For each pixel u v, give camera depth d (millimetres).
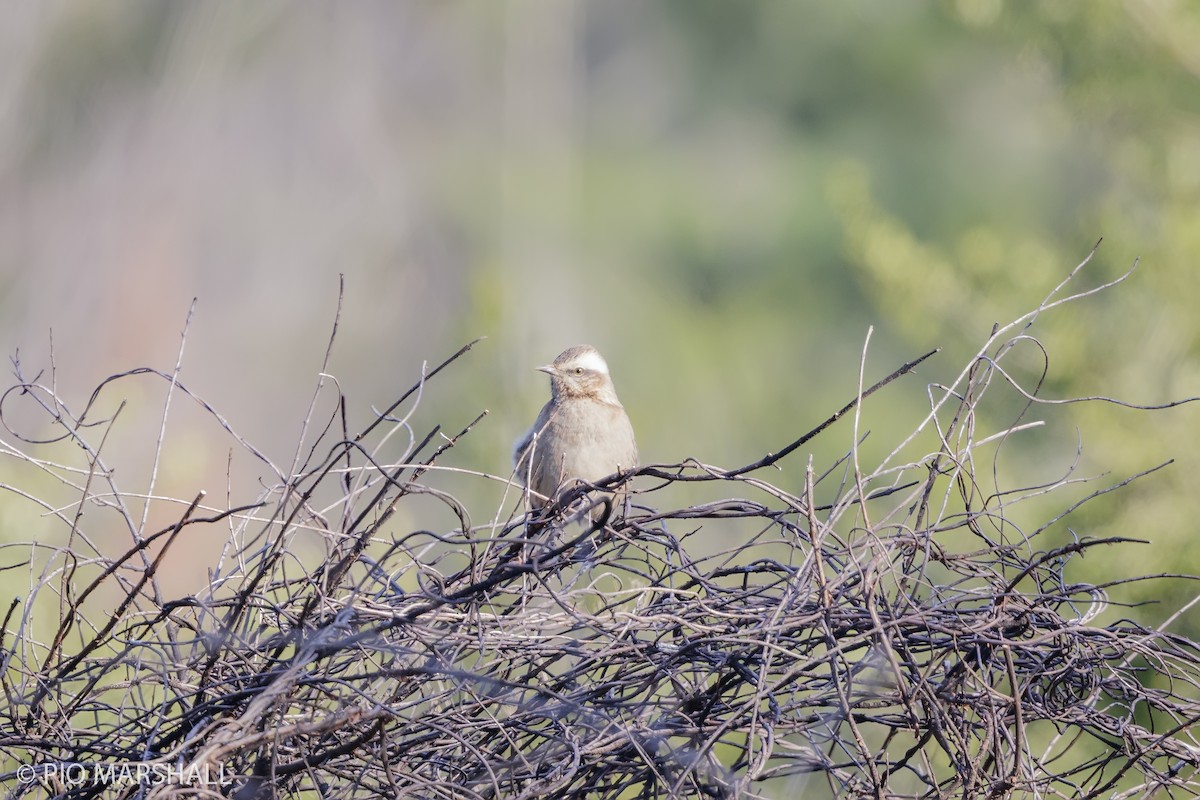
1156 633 5984
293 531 6176
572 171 26844
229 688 5918
